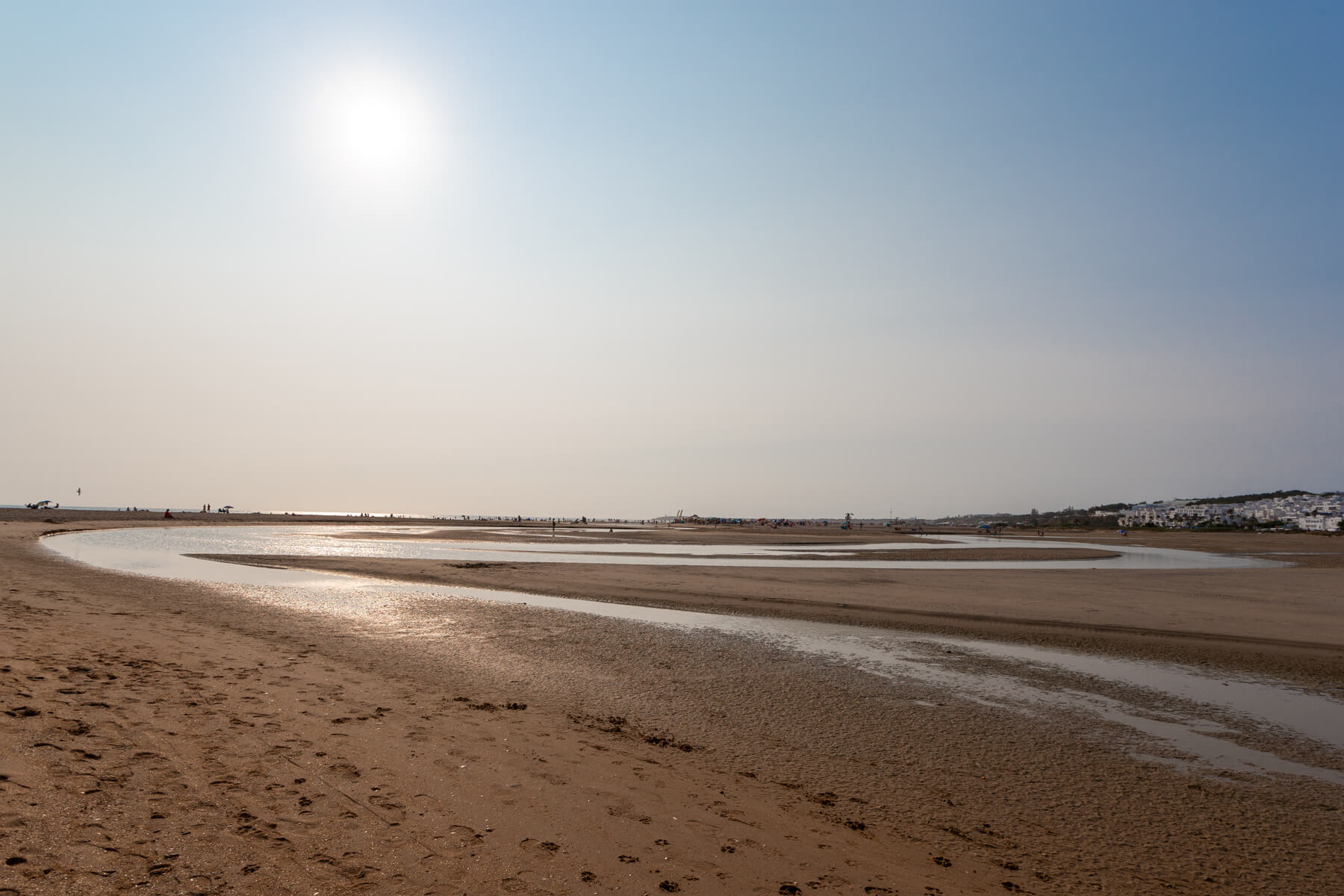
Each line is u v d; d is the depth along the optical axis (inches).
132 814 236.8
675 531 4638.3
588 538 3191.4
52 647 485.7
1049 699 535.2
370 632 702.5
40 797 237.8
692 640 722.8
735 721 458.9
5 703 331.9
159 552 1685.5
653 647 679.1
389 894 206.7
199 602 847.7
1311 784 379.2
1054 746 430.0
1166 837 310.2
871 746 418.9
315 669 508.4
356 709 402.3
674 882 232.4
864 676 592.7
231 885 201.8
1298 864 288.5
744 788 335.6
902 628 820.6
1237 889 266.4
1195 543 3759.8
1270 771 397.1
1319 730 472.1
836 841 282.0
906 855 276.1
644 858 247.9
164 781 267.1
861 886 244.8
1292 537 4884.4
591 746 379.6
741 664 622.8
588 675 562.6
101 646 511.5
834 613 913.5
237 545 2076.8
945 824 312.0
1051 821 323.3
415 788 289.0
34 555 1391.5
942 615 908.6
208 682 432.5
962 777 374.9
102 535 2447.1
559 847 249.1
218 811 247.6
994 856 282.2
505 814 273.3
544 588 1125.7
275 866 215.2
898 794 345.4
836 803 328.8
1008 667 636.7
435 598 968.3
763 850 266.1
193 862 212.1
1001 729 460.4
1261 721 490.9
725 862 251.6
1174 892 262.2
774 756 392.8
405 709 415.2
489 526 5054.1
